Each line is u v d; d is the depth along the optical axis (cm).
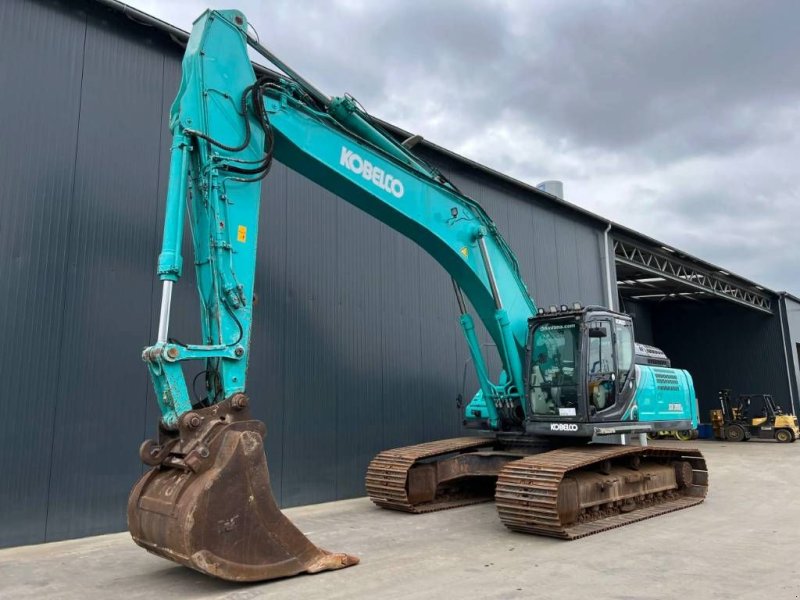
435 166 1386
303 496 1015
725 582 557
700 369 3020
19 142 787
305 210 1089
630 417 916
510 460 919
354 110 782
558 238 1755
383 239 1220
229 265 600
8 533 729
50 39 831
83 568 633
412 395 1221
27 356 762
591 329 877
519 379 930
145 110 912
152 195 903
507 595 523
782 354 2795
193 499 502
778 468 1469
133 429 843
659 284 2638
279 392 1005
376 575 584
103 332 830
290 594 527
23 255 773
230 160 619
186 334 909
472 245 917
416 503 939
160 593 542
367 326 1161
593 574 585
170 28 934
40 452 761
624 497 866
